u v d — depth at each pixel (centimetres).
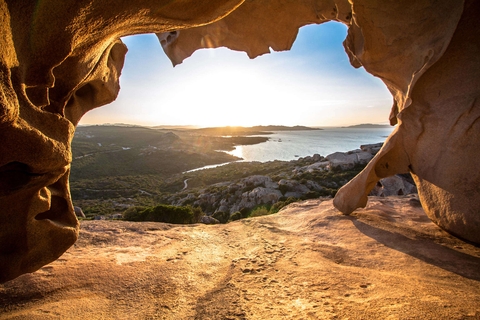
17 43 124
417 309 172
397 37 391
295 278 260
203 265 318
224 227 507
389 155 449
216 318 197
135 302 230
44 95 156
